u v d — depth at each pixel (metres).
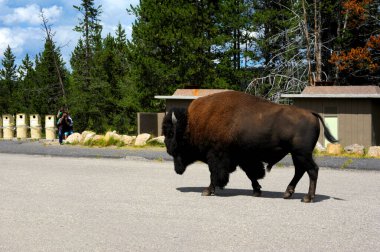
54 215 8.53
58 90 68.00
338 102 27.06
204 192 10.95
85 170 16.20
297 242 6.70
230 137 10.62
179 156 11.45
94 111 49.62
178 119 11.14
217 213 8.79
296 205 9.73
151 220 8.13
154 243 6.62
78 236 7.02
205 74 43.84
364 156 20.91
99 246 6.47
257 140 10.42
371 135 26.34
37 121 38.16
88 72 55.00
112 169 16.56
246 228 7.55
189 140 11.20
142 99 44.47
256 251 6.23
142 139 26.19
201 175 15.14
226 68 45.31
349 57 41.31
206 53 45.09
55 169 16.48
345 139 26.94
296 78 40.09
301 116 10.34
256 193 11.01
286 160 19.14
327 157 19.95
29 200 10.10
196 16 43.44
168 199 10.34
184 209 9.16
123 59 56.06
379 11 44.69
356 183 13.26
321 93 27.45
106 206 9.43
